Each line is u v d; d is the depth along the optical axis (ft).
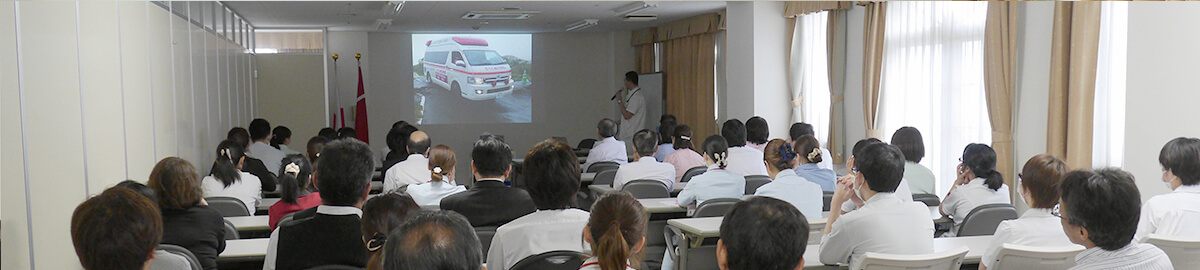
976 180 13.47
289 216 11.37
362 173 8.93
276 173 23.13
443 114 45.52
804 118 29.43
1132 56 15.01
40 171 11.61
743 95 30.58
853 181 10.41
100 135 14.37
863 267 8.82
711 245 13.26
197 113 22.71
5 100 10.49
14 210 10.68
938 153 22.41
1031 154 18.80
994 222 12.24
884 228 9.37
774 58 29.68
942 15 22.00
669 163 20.63
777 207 5.75
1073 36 17.26
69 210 12.77
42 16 11.89
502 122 46.16
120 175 15.52
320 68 33.32
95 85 14.17
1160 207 10.50
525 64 46.14
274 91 32.81
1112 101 17.20
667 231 14.39
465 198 11.30
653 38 42.65
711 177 15.83
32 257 11.27
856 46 26.50
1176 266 9.01
